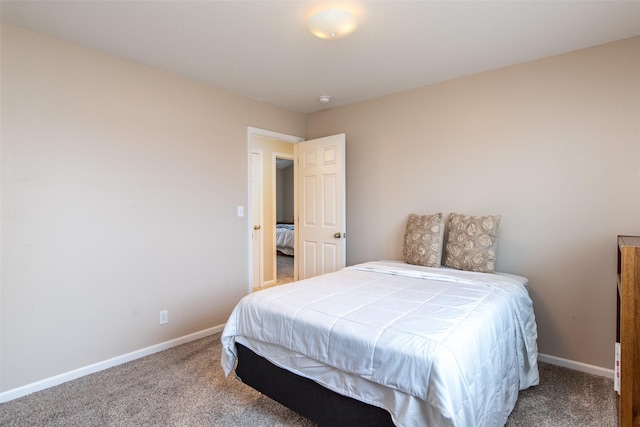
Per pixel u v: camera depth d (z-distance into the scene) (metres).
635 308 1.08
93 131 2.33
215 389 2.11
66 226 2.21
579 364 2.35
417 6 1.81
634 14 1.88
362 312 1.60
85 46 2.29
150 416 1.82
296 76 2.83
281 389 1.72
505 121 2.63
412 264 2.84
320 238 3.67
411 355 1.23
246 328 1.85
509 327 1.80
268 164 4.79
